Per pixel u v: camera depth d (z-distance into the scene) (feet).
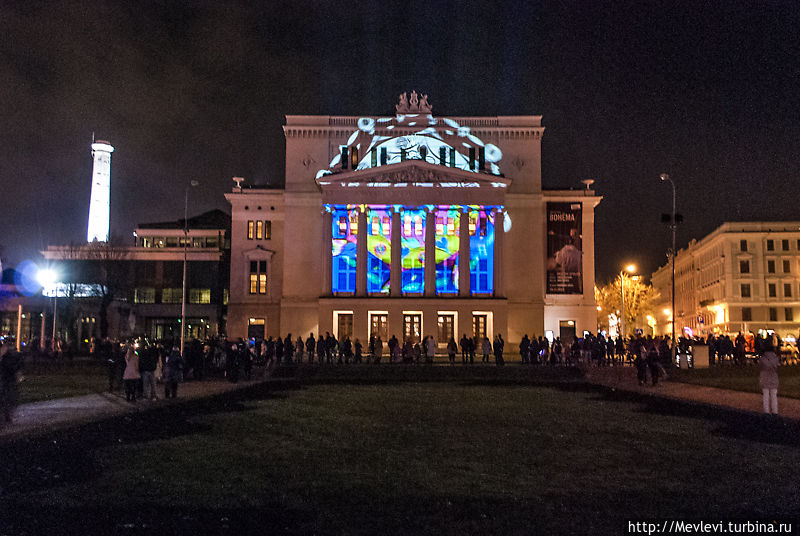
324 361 181.06
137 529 33.37
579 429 66.59
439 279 223.10
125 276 278.46
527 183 235.81
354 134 238.89
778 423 70.59
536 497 39.52
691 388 111.65
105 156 388.78
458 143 237.45
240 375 142.31
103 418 74.18
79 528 33.55
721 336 165.58
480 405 88.63
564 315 232.73
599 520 34.91
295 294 234.17
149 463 49.57
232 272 241.76
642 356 118.73
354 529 33.40
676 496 39.78
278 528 33.53
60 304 274.57
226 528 33.53
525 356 167.53
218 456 52.31
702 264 370.53
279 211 243.81
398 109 239.30
